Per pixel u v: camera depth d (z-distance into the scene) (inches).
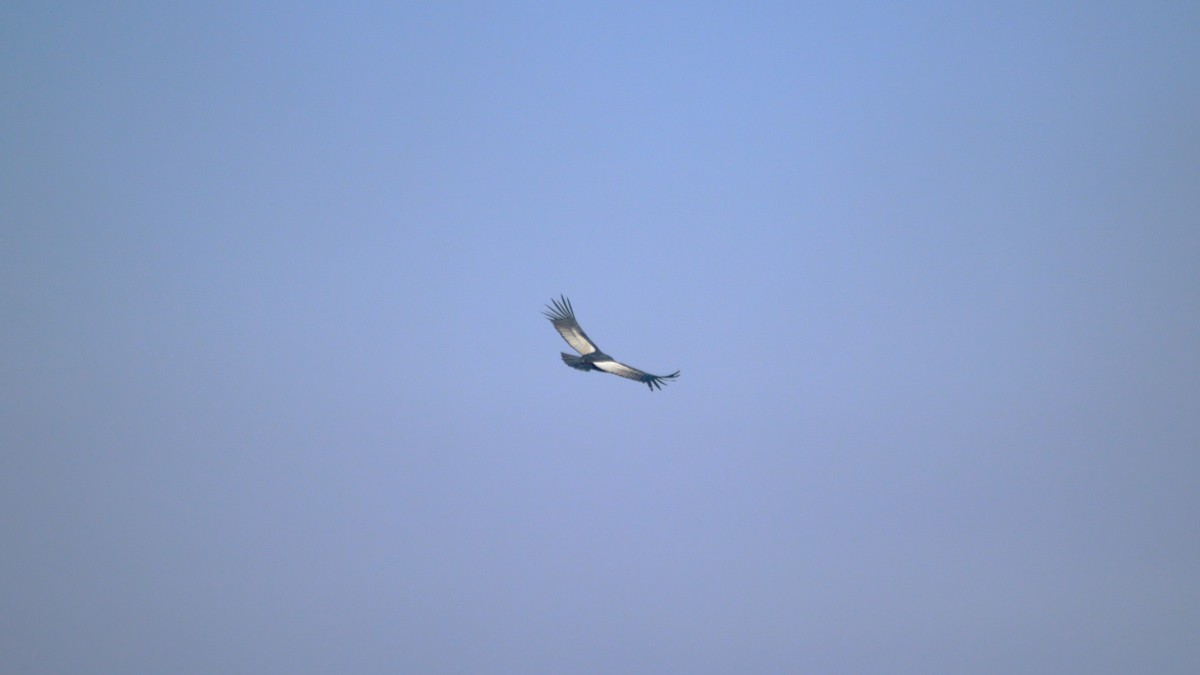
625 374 6540.4
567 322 6668.3
